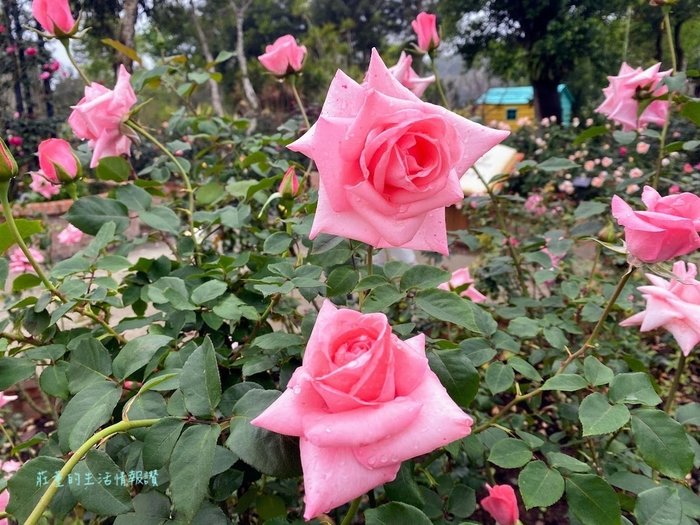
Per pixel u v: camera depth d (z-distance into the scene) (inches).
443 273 33.4
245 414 25.0
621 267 90.7
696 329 36.4
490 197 68.0
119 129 51.9
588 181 154.7
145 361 29.0
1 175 31.0
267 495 38.1
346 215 26.8
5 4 195.3
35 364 34.0
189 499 22.3
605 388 53.2
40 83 227.1
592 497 28.1
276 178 49.8
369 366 21.4
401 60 58.1
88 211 44.9
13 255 83.1
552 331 41.8
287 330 58.7
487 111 271.3
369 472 21.7
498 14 216.1
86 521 46.5
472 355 38.3
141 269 45.6
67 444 26.3
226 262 43.7
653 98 56.9
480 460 47.2
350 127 24.1
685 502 33.4
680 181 112.0
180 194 79.7
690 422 36.5
